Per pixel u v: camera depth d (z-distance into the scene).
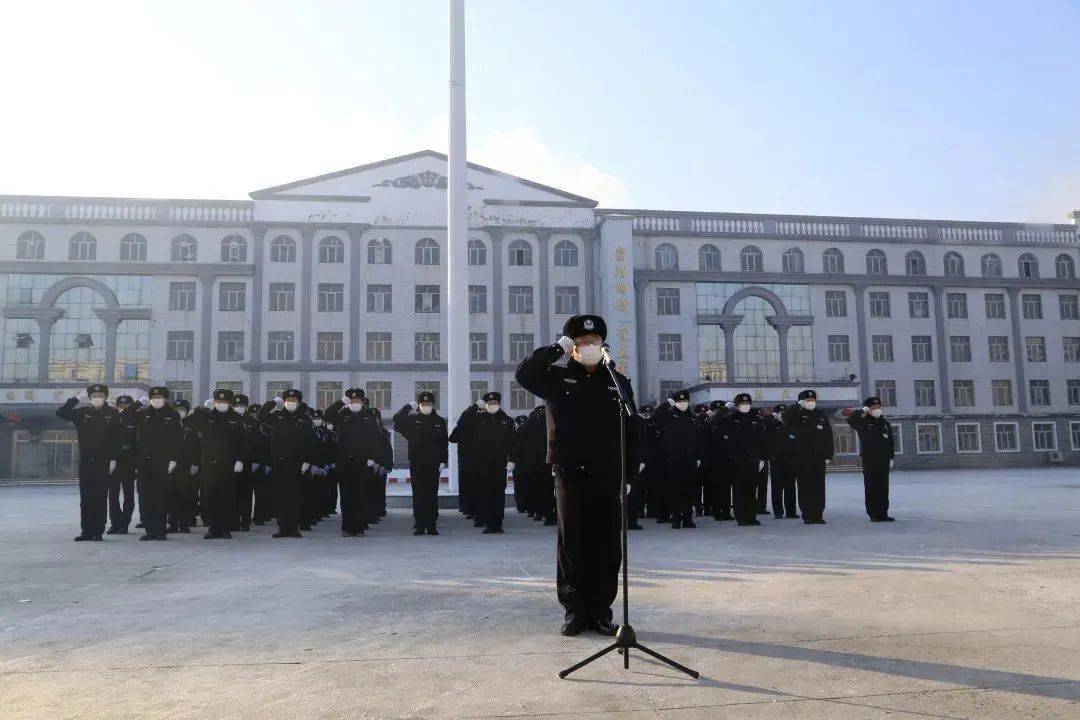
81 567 7.70
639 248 40.69
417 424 10.94
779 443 12.30
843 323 41.53
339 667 4.04
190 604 5.75
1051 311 43.66
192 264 37.34
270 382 37.31
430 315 38.72
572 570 4.76
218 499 10.49
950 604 5.35
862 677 3.76
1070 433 42.69
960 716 3.24
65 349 36.91
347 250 38.62
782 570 6.94
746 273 40.72
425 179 39.34
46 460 36.41
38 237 37.12
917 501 15.36
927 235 43.06
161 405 10.52
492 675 3.88
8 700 3.57
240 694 3.63
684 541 9.34
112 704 3.51
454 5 16.55
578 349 4.96
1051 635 4.49
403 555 8.51
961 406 42.03
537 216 39.88
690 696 3.52
